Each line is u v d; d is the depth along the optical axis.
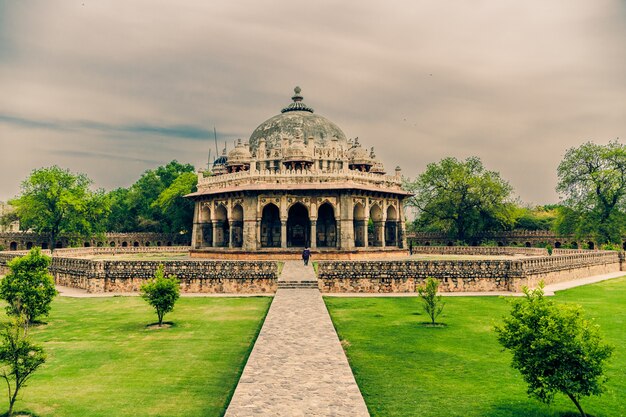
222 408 11.24
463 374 13.65
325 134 50.19
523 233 67.56
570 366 10.41
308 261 39.16
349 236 41.69
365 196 43.94
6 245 64.12
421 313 22.38
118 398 11.94
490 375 13.58
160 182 81.50
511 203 65.25
